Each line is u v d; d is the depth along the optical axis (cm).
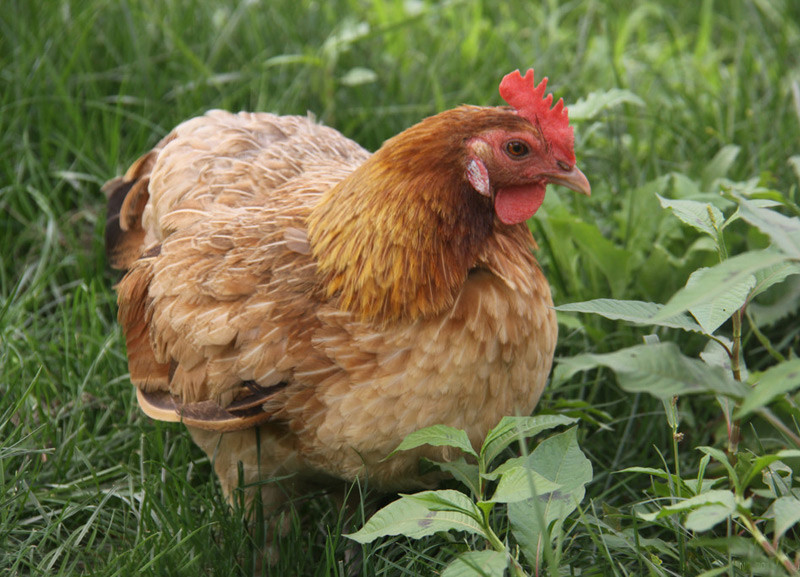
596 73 742
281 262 400
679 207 362
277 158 493
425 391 371
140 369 449
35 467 446
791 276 493
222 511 416
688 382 281
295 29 747
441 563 376
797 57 756
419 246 369
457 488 437
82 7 702
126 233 535
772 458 309
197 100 661
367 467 389
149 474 434
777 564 317
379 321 372
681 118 670
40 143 627
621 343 516
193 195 474
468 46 743
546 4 861
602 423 473
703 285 274
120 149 641
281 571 402
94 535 408
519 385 395
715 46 852
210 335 397
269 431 400
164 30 692
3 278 548
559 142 379
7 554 403
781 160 611
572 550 404
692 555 370
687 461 470
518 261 398
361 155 527
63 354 507
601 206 600
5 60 657
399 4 756
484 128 376
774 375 271
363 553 391
